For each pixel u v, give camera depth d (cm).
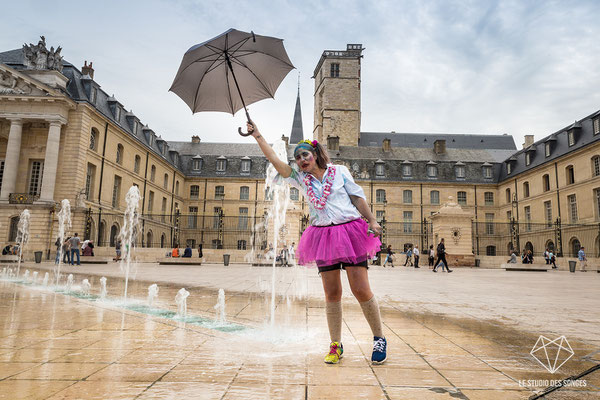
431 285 1074
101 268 1678
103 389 207
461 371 255
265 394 205
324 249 270
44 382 218
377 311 274
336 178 283
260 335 357
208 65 313
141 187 3881
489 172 5041
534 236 4062
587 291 974
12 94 2700
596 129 3356
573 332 408
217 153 5272
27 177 2909
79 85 3009
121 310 491
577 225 3306
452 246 2773
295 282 1028
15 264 1905
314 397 201
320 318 457
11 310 484
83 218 2759
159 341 325
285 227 2817
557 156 3781
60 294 665
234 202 4928
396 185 4881
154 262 2630
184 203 4991
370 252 277
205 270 1666
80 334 349
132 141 3675
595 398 207
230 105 331
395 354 299
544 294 867
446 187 4922
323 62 6038
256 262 2762
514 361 284
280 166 296
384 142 5328
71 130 2831
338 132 5806
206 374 238
